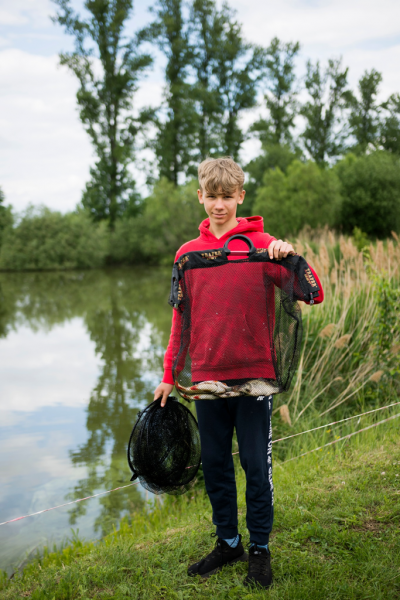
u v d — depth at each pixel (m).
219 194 1.91
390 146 50.19
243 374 1.86
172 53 38.94
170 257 36.72
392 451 3.27
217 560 2.07
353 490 2.73
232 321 1.84
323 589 1.86
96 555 2.43
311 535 2.28
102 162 38.91
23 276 31.53
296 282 1.85
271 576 1.95
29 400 6.64
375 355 5.09
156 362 8.55
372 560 2.02
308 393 5.02
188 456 2.27
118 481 4.28
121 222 39.34
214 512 2.04
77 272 34.28
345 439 3.94
